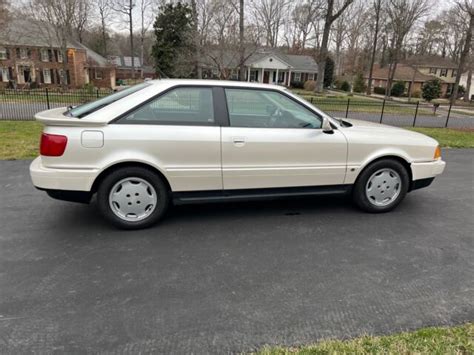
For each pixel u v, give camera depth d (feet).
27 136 26.66
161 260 9.68
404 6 126.93
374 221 12.75
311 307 7.83
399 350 6.52
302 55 193.16
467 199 15.49
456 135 36.91
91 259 9.64
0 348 6.45
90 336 6.81
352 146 12.64
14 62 120.88
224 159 11.55
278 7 134.82
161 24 104.99
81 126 10.45
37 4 102.37
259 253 10.21
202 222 12.26
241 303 7.93
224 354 6.45
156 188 11.39
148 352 6.46
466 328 7.20
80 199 11.03
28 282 8.50
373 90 169.78
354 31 172.76
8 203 13.51
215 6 70.64
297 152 12.15
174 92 11.28
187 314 7.52
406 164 13.42
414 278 9.10
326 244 10.86
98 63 139.64
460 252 10.57
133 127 10.81
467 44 122.21
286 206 14.03
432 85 117.91
